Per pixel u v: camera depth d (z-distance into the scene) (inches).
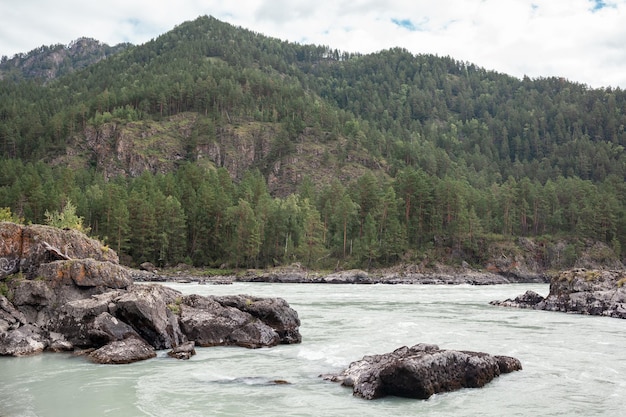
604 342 1346.0
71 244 1616.6
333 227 5885.8
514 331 1536.7
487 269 5462.6
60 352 1143.0
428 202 5693.9
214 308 1349.7
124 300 1182.9
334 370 998.4
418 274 4958.2
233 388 860.6
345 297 2773.1
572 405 776.3
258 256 5329.7
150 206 4987.7
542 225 6387.8
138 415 713.0
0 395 809.5
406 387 804.0
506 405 773.3
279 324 1327.5
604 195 6048.2
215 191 5856.3
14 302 1285.7
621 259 5787.4
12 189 5004.9
